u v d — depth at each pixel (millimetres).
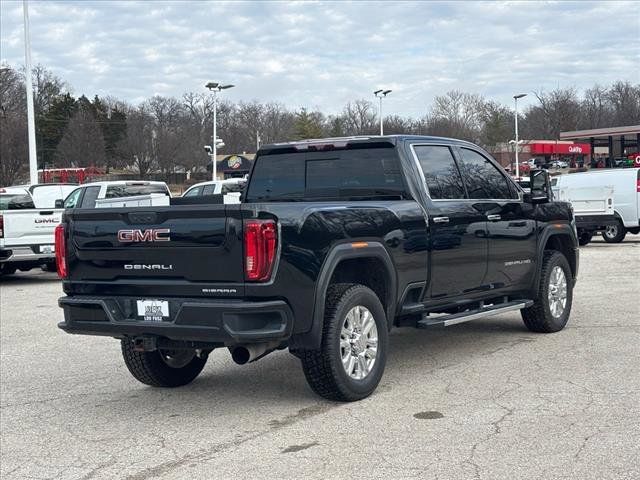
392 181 7000
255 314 5484
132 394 6891
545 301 8609
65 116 82250
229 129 92062
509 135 86375
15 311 12438
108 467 5004
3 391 7164
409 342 8594
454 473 4578
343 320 5988
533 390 6348
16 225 15758
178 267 5727
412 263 6660
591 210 20375
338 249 5910
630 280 13203
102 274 6090
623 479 4410
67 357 8625
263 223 5469
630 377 6652
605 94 90500
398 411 5898
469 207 7426
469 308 7766
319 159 7445
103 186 18203
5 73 73938
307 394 6570
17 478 4891
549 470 4574
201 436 5543
